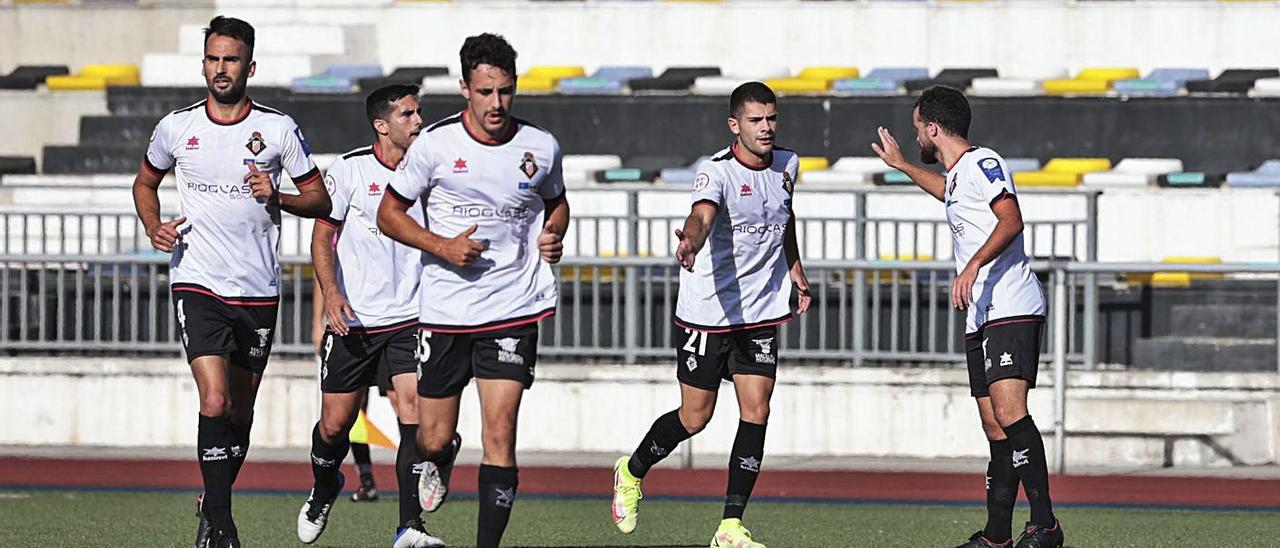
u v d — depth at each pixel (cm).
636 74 6894
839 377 4488
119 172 6438
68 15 7288
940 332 4578
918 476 4053
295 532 3092
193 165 2550
